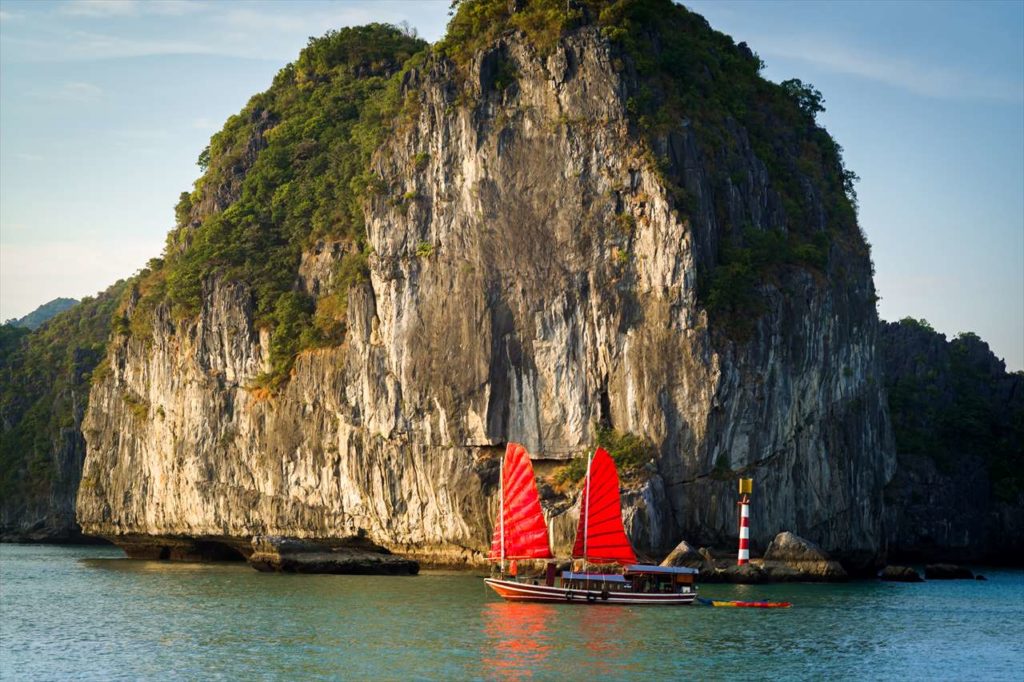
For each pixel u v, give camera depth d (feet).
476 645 220.02
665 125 376.89
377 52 525.34
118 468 498.28
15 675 199.93
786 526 369.30
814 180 429.79
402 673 197.47
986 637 243.60
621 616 256.93
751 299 363.35
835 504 388.16
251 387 435.12
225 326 442.09
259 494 428.97
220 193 500.74
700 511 352.49
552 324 370.53
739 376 355.36
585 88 380.99
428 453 380.37
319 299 434.30
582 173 376.07
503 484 293.84
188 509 451.94
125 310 526.98
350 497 399.03
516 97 387.75
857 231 434.30
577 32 387.55
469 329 376.89
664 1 422.82
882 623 259.19
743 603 282.36
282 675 196.75
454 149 390.21
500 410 372.38
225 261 455.22
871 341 422.00
